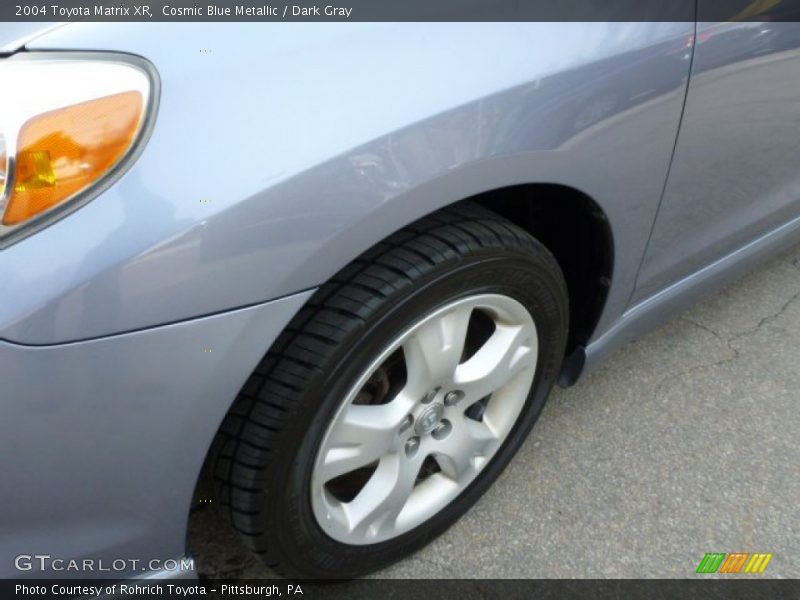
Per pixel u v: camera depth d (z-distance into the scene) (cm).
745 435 205
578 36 129
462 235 129
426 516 158
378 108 107
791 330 249
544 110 125
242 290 103
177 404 105
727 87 159
